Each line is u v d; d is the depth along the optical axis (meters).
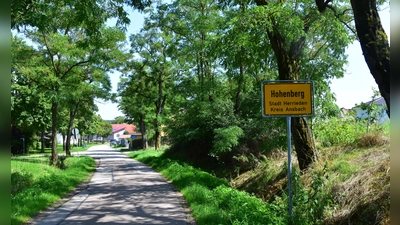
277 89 6.68
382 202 7.00
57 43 21.11
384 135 11.91
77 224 7.55
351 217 7.38
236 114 21.30
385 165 8.35
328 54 14.79
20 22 10.16
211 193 10.34
